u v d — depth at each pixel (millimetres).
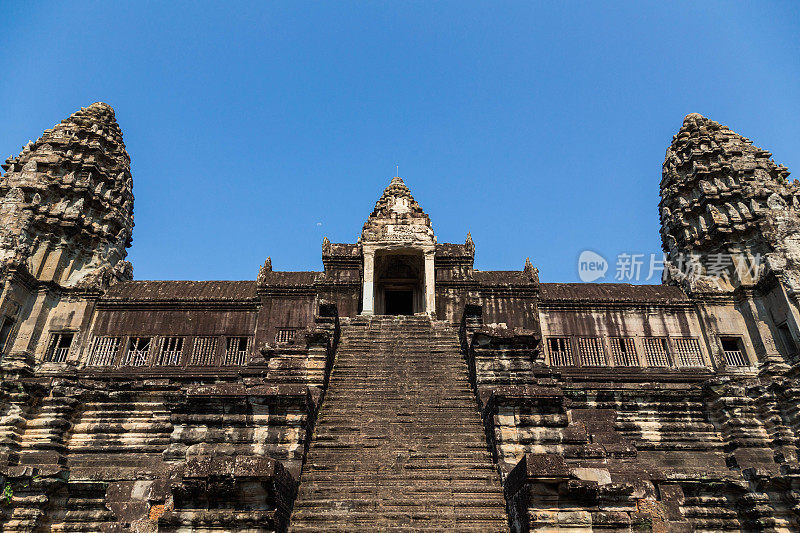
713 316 30875
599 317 31219
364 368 19750
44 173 32875
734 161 34312
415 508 12391
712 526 16891
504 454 13953
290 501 12203
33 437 21516
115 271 33906
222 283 33375
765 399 22391
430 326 24578
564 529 10445
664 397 23047
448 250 32438
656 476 14352
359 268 31953
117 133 37500
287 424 14266
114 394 22531
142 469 17172
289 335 30078
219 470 10773
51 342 29547
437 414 16547
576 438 14188
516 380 17344
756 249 31422
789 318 28250
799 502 16672
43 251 31016
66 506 16844
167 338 30266
